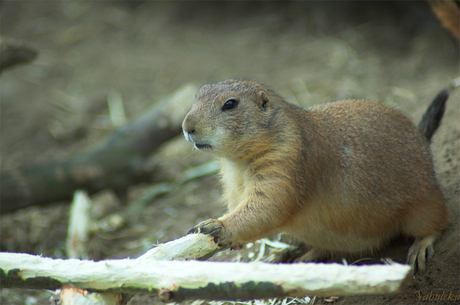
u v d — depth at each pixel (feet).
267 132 21.36
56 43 72.23
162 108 43.70
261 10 73.51
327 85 51.78
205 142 21.65
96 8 79.41
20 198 39.04
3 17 77.87
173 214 38.96
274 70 58.75
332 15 64.80
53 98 61.36
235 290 14.78
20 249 39.32
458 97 32.73
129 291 16.15
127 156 41.91
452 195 25.23
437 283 20.44
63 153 51.80
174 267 15.80
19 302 29.40
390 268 13.42
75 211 38.11
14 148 53.78
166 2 79.41
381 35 58.70
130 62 67.00
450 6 28.66
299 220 22.09
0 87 64.08
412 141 23.45
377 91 46.65
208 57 65.57
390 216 22.36
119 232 38.04
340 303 21.06
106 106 58.75
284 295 14.44
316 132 22.50
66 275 16.85
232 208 23.54
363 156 22.47
